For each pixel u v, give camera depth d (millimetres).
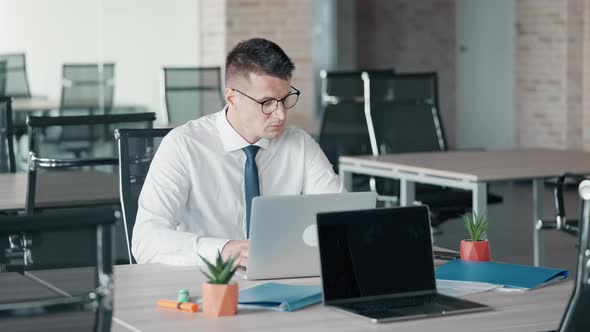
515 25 11984
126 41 8906
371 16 14883
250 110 3344
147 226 3367
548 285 3012
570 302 2354
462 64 13352
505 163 6145
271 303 2691
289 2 10000
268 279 3062
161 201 3459
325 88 7766
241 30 9719
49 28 8492
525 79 11891
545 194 10453
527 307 2725
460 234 8242
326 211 3002
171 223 3459
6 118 5648
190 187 3555
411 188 6098
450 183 5676
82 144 6258
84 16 8664
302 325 2518
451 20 13469
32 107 8414
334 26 14992
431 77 7348
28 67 8406
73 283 2994
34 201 4723
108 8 8766
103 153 6359
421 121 7309
